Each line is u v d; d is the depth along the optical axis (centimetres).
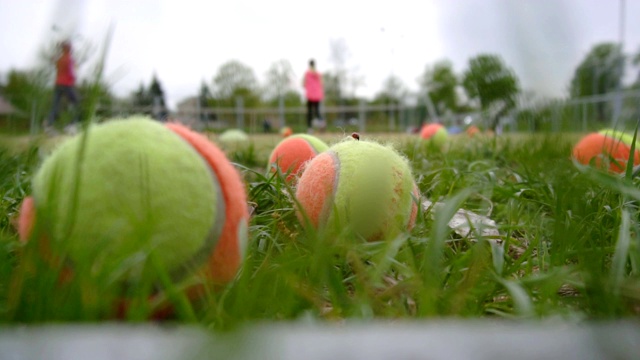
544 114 215
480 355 62
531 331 66
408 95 2923
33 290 108
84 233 114
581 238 169
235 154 521
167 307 116
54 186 116
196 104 2677
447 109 4047
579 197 171
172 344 63
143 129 128
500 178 334
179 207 121
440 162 429
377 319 121
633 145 213
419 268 150
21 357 61
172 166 123
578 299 134
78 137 128
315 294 136
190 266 123
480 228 175
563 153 194
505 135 553
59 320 101
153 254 112
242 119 2775
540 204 238
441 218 134
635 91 1077
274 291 126
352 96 3738
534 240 175
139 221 116
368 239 187
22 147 316
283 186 247
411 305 129
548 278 135
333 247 153
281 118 2875
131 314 106
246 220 140
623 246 129
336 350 62
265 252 175
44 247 116
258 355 61
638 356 64
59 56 155
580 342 65
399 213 190
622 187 157
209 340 63
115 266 111
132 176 118
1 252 129
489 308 134
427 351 62
